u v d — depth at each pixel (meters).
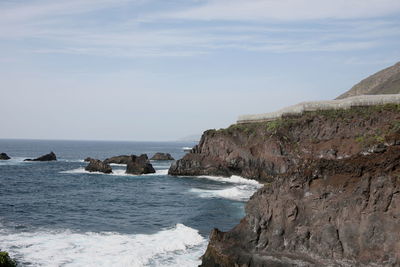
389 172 20.50
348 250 20.66
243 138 87.12
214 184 76.62
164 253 30.12
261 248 23.59
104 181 81.56
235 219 42.53
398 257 19.05
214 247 25.48
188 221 41.44
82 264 27.47
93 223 40.59
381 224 19.98
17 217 42.91
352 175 21.81
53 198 57.59
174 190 67.31
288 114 81.50
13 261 24.62
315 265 21.22
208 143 94.25
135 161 102.00
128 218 43.31
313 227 22.20
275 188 24.42
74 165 121.88
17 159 145.12
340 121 66.69
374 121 60.25
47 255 29.22
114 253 29.89
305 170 23.64
